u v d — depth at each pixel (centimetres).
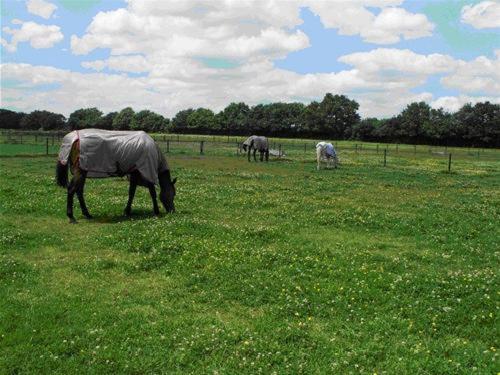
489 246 1385
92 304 893
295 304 890
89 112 17438
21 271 1053
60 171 1619
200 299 929
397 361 695
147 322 820
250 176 3080
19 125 16512
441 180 3200
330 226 1608
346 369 676
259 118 15375
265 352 715
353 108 14662
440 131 11544
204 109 16338
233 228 1451
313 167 3988
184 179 2795
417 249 1359
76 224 1538
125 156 1559
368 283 1000
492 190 2750
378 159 5309
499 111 11275
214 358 700
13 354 692
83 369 662
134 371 664
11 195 1948
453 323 831
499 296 925
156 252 1187
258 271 1062
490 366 677
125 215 1672
